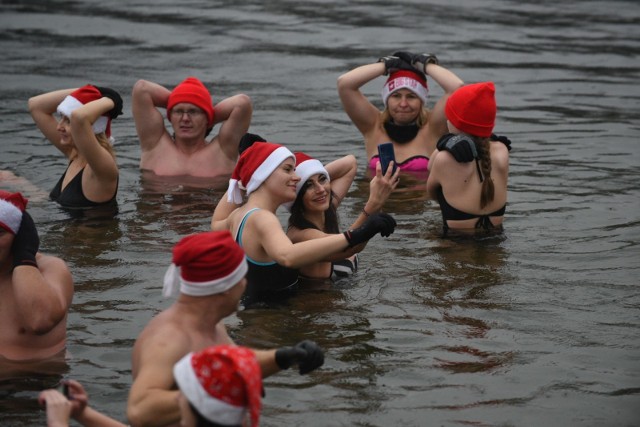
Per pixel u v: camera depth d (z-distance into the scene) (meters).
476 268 15.70
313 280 15.13
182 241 9.41
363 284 15.00
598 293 14.63
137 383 8.91
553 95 29.27
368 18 41.78
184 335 9.23
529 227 17.91
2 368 11.93
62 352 12.41
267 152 14.30
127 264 15.71
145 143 22.00
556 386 11.66
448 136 17.75
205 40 36.84
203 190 20.44
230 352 7.64
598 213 18.69
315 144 23.92
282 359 9.12
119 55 33.94
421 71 22.70
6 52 34.06
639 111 27.48
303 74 31.55
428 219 18.55
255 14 42.59
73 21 40.12
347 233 13.07
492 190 17.55
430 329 13.30
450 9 44.44
